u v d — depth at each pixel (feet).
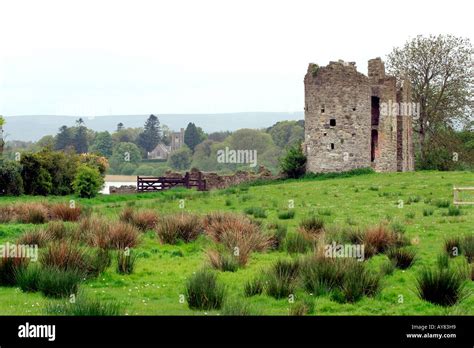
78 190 187.52
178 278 74.90
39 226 100.58
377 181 190.08
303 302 62.03
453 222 113.39
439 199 145.28
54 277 65.41
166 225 98.12
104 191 276.82
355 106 227.40
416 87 270.26
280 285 66.33
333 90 227.40
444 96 268.00
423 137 274.98
